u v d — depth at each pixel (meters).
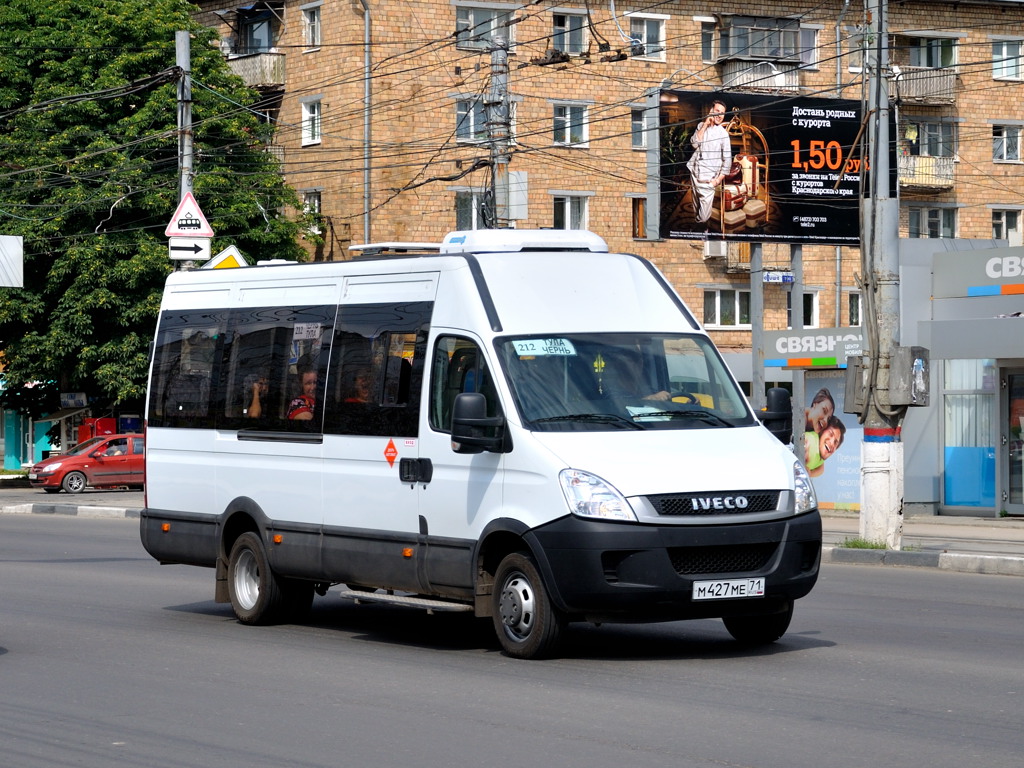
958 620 21.91
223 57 75.31
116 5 72.94
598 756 12.61
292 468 21.42
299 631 21.64
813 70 84.56
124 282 68.81
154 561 34.12
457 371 18.80
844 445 47.47
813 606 23.84
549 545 16.98
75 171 70.12
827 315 87.50
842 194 60.03
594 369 18.39
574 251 19.80
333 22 78.19
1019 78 89.75
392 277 20.31
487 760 12.56
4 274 66.88
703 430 18.02
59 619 23.14
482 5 78.00
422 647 19.66
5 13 73.31
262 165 75.94
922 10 87.25
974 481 47.44
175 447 23.95
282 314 22.14
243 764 12.67
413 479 19.17
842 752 12.60
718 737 13.28
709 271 85.44
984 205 89.31
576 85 80.12
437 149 72.62
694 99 58.72
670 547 16.69
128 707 15.47
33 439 96.06
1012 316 44.56
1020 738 13.14
